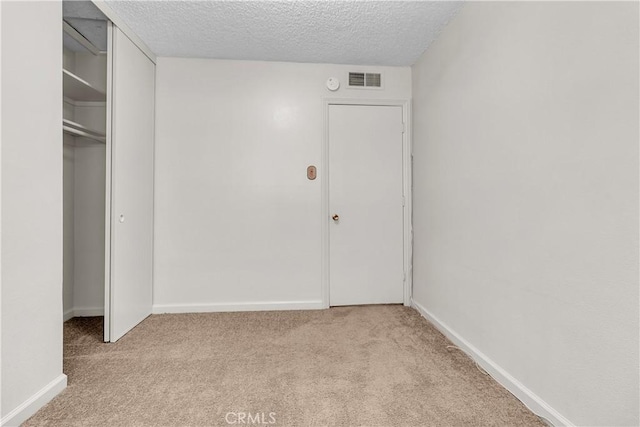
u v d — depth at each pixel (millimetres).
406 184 3051
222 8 2141
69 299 2760
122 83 2295
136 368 1881
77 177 2805
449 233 2297
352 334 2381
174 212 2861
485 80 1843
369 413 1478
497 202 1742
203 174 2889
